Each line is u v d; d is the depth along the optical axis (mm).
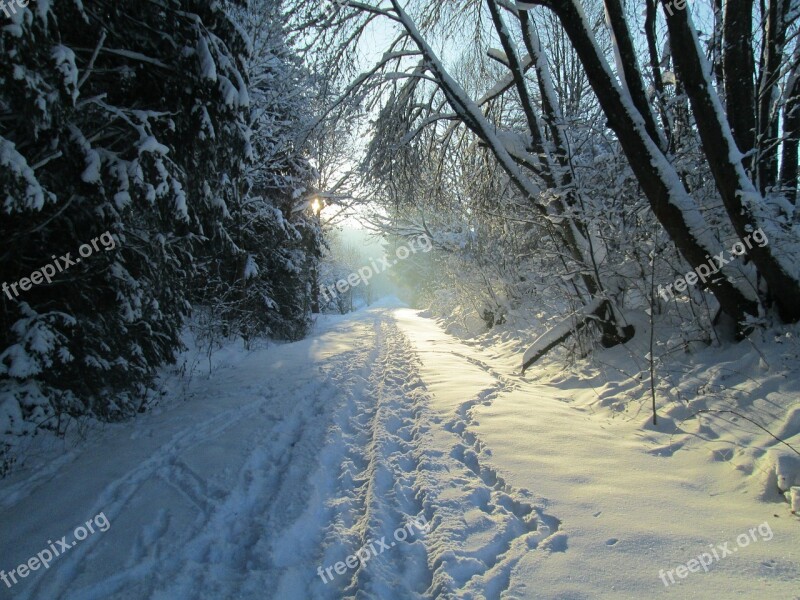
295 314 15945
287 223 14328
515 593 2195
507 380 6891
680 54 4051
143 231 5703
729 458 3357
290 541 2752
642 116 5047
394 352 10547
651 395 4688
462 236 14375
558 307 8500
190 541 2789
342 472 3770
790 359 3939
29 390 4578
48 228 4613
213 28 4832
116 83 4676
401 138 8242
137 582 2430
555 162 6703
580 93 9594
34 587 2432
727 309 4742
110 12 4172
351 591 2316
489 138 6984
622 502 2984
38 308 4863
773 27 5012
